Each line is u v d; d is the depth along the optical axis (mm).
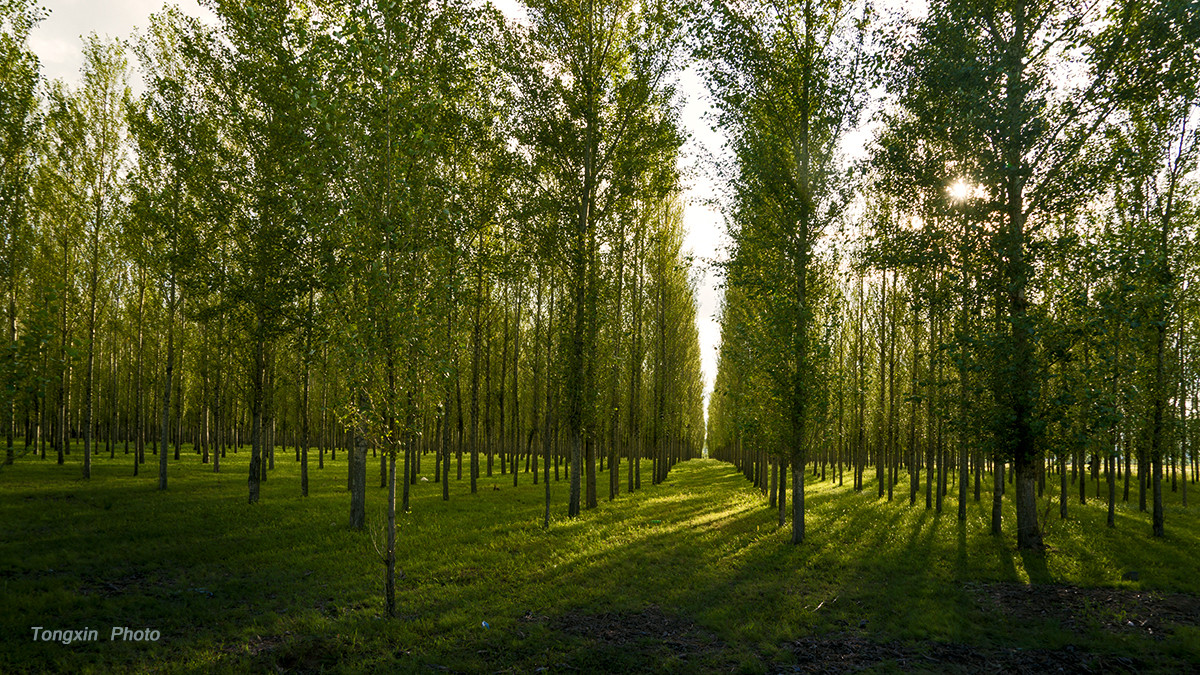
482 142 18828
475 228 17719
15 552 11938
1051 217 14102
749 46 15180
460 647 7812
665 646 7992
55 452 35812
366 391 8695
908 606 9680
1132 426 16516
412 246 9312
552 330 26594
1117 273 13188
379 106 9133
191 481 24875
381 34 9797
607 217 20062
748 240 16359
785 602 9844
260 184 17422
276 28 16672
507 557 12750
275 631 8195
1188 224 17047
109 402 42531
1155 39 12438
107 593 9727
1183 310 17203
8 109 17047
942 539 15062
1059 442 13289
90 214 24000
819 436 15469
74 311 24984
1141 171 13758
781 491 17547
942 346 14469
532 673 7090
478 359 26859
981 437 14188
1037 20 14055
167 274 21844
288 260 17234
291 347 21625
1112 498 17672
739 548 14047
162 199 19953
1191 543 14898
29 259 21922
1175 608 9648
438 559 12516
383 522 16797
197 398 38344
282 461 39594
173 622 8445
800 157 15461
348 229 8938
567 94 19500
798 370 15109
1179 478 39469
